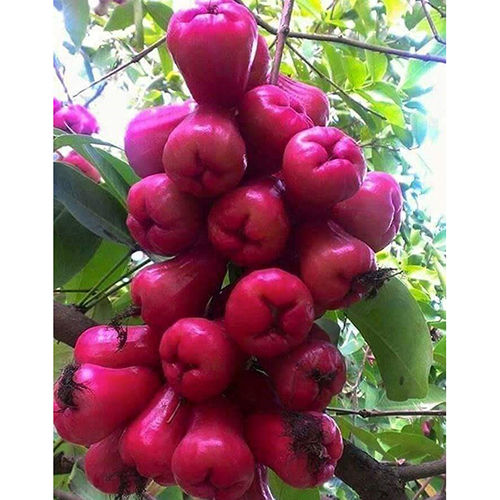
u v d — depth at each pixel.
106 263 0.56
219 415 0.34
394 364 0.46
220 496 0.33
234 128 0.35
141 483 0.37
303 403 0.35
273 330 0.33
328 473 0.34
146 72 0.99
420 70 0.83
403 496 0.43
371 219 0.38
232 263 0.40
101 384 0.35
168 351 0.34
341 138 0.34
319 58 0.90
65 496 0.63
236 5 0.35
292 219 0.37
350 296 0.36
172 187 0.36
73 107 0.66
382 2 0.86
